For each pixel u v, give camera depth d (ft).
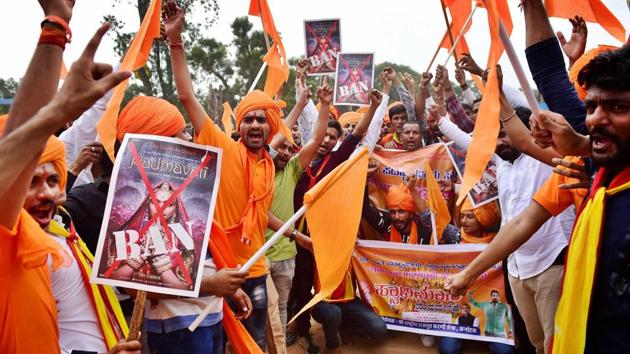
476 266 8.90
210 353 9.61
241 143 12.31
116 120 8.83
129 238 7.88
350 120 24.22
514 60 6.99
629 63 5.81
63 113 4.41
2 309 5.98
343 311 18.44
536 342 13.71
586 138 7.20
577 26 10.56
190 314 9.33
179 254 8.06
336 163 17.02
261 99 12.33
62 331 7.68
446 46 18.97
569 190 8.68
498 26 6.83
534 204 8.93
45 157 6.87
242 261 12.26
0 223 5.57
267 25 15.19
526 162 13.21
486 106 6.70
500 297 17.15
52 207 7.16
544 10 8.12
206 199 8.40
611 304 6.15
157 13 9.59
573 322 6.40
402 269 18.26
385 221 18.88
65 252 7.66
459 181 18.72
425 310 17.97
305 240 15.66
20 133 4.35
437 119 20.65
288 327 18.52
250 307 10.65
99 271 7.70
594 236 6.19
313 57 23.35
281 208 15.84
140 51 9.55
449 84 20.48
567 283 6.53
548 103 8.14
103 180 11.46
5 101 30.55
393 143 23.36
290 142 16.17
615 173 6.34
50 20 5.01
